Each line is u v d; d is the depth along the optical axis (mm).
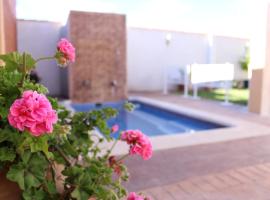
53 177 1324
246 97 9766
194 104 8086
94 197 1296
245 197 2303
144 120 7602
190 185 2549
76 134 1695
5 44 3391
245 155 3432
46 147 1123
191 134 4477
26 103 1021
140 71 11875
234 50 12914
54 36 10078
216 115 6301
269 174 2811
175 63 12320
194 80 9312
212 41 12430
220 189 2459
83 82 9008
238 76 13047
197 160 3238
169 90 12305
